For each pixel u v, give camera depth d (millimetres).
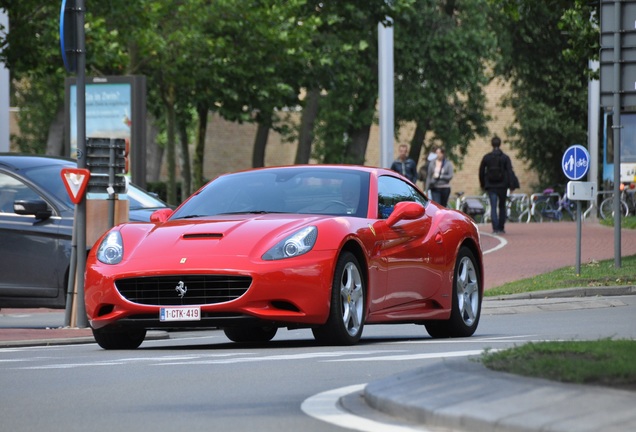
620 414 12836
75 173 32781
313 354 22938
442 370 16078
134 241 25484
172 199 82500
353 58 96688
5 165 35312
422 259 27406
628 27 49031
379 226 26281
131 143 58031
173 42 77750
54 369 21266
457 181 154375
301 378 19094
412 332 31094
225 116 86188
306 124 107062
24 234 34375
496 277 50031
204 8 78688
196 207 27047
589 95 98750
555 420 12773
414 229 27391
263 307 24203
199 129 90562
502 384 14703
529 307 39812
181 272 24344
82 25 33562
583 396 13711
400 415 14656
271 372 19969
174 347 26953
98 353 25094
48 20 65938
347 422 14500
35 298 34281
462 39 114812
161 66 77875
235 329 29016
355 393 16656
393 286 26469
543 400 13711
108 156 33438
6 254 34438
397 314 26641
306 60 85938
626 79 49250
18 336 29891
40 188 34844
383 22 75875
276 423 14656
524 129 133000
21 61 62344
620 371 14664
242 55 81375
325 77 93125
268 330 29391
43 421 15312
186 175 94312
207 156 155000
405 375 16281
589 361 15562
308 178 27266
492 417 13164
